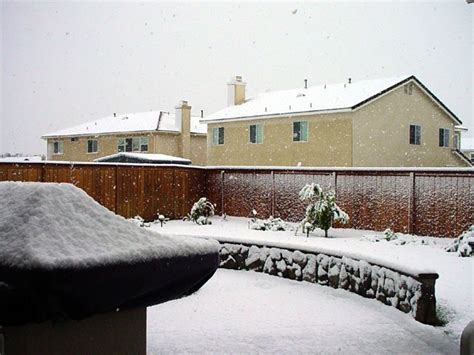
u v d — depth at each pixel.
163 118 34.22
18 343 3.32
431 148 25.47
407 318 6.97
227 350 5.76
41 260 2.95
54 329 3.44
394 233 14.16
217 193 19.50
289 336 6.28
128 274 3.32
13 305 3.06
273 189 17.80
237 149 26.81
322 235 14.46
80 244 3.30
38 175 15.48
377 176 15.13
